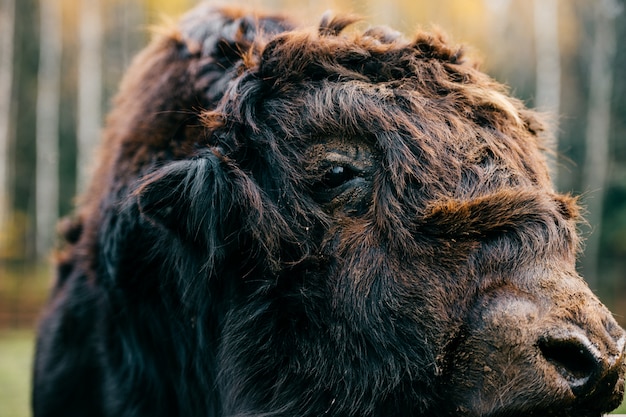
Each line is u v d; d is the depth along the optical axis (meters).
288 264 2.53
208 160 2.62
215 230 2.60
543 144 3.14
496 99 2.59
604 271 19.09
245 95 2.70
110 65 24.84
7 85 22.42
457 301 2.28
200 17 3.58
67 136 25.11
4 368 10.16
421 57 2.72
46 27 23.14
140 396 3.22
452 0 19.64
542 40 21.05
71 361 3.66
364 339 2.40
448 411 2.29
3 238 21.39
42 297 19.25
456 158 2.44
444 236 2.34
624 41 21.05
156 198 2.60
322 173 2.54
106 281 3.21
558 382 2.07
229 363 2.65
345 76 2.65
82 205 4.05
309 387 2.48
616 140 21.03
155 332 3.06
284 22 3.43
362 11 3.93
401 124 2.49
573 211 2.43
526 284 2.20
